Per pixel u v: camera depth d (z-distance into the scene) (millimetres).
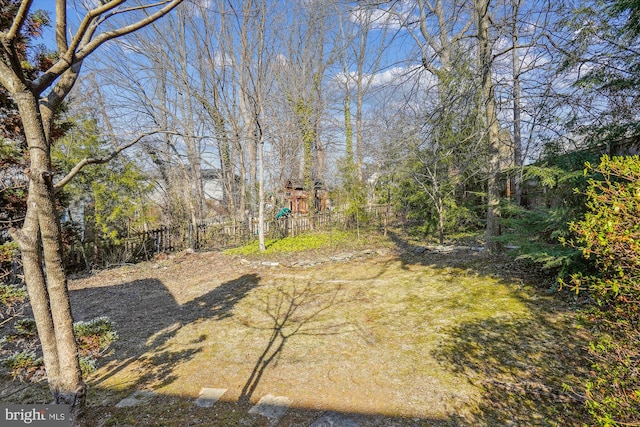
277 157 13984
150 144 10852
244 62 10062
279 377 2875
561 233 3832
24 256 1956
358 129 13750
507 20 3984
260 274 6766
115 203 8125
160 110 11664
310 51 13984
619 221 1340
